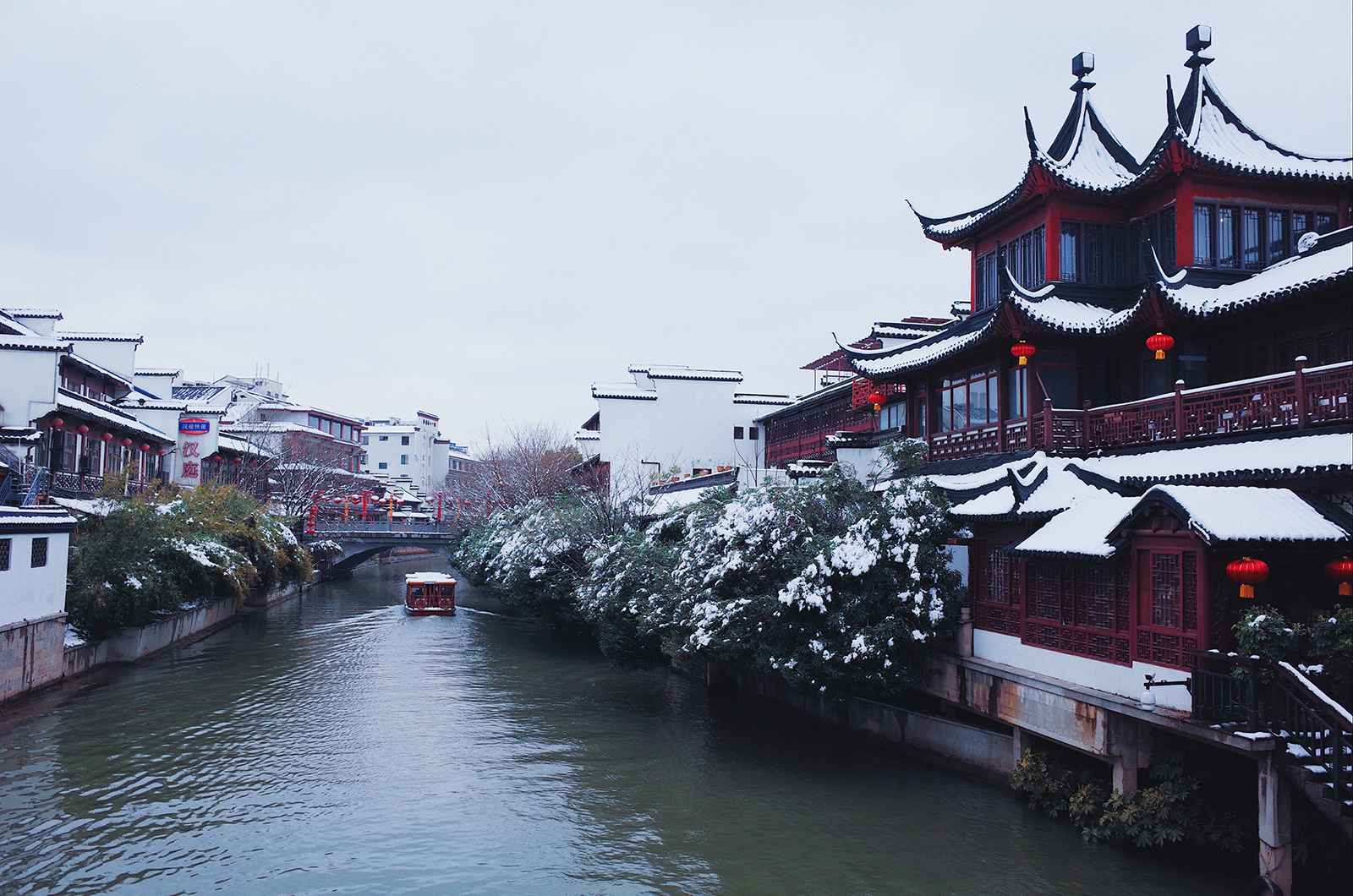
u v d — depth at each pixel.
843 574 19.27
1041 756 16.97
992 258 25.73
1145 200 22.64
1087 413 20.00
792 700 25.27
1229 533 12.81
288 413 89.75
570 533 37.53
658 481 50.22
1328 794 11.83
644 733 23.72
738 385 58.31
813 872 14.98
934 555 19.34
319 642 39.53
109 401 52.09
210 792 19.19
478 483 67.69
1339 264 17.56
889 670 18.80
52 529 27.30
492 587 46.94
